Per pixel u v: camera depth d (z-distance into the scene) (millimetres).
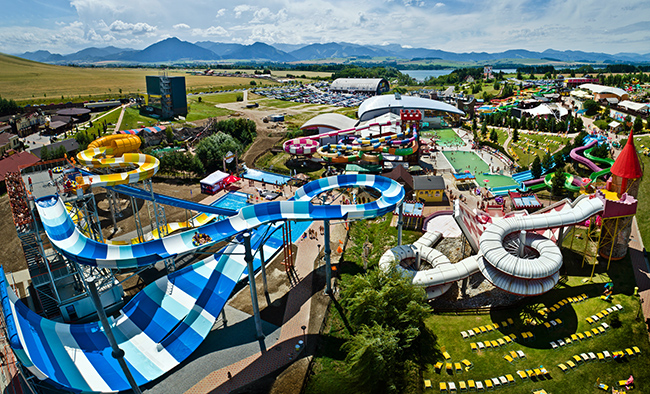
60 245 48156
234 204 102312
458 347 51844
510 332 53812
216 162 128125
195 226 86000
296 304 61844
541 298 60000
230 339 55094
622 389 44781
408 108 187250
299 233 83875
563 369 47219
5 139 145500
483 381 46562
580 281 63531
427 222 84625
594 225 76562
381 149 123625
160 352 51312
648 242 74875
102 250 48188
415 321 50125
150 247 49688
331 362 51062
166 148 143250
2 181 112938
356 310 52812
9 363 49719
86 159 82688
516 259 55781
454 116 197375
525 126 168500
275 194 106375
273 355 52062
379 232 83125
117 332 53125
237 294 64875
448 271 59750
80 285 61969
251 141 167250
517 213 76438
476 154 140375
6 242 82625
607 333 52562
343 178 75750
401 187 68438
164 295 59156
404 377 47125
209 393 46781
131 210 96875
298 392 46688
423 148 147875
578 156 110938
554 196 98500
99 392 43969
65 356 47281
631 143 66500
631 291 60938
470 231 67875
